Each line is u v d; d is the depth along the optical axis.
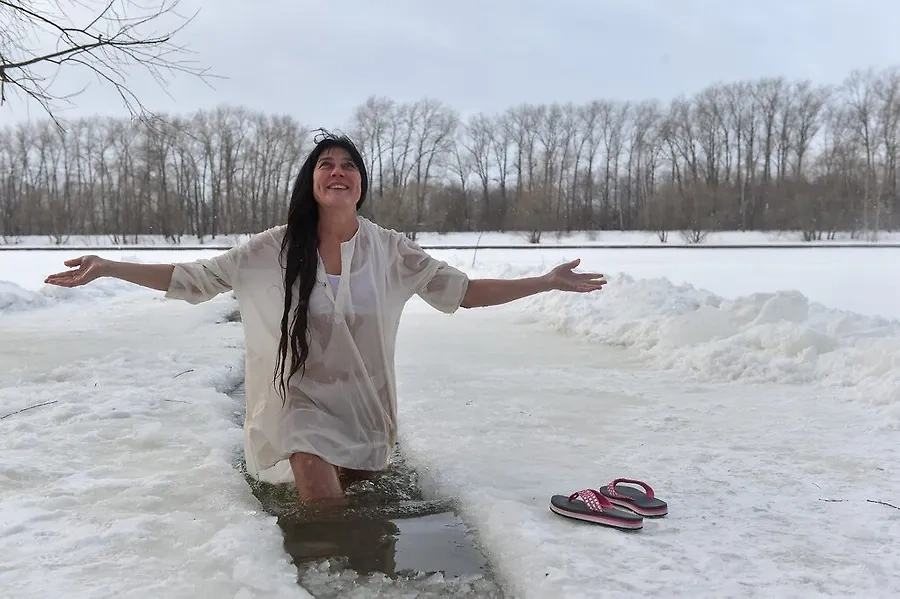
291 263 3.03
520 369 5.86
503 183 61.84
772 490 3.06
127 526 2.58
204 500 2.87
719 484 3.13
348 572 2.38
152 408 4.32
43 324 8.40
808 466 3.37
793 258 24.06
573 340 7.45
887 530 2.63
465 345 7.12
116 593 2.10
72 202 56.81
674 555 2.39
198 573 2.24
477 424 4.10
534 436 3.87
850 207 45.88
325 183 3.02
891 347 5.04
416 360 6.24
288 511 2.84
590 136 60.81
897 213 46.69
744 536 2.56
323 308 3.03
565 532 2.58
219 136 55.00
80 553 2.37
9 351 6.43
